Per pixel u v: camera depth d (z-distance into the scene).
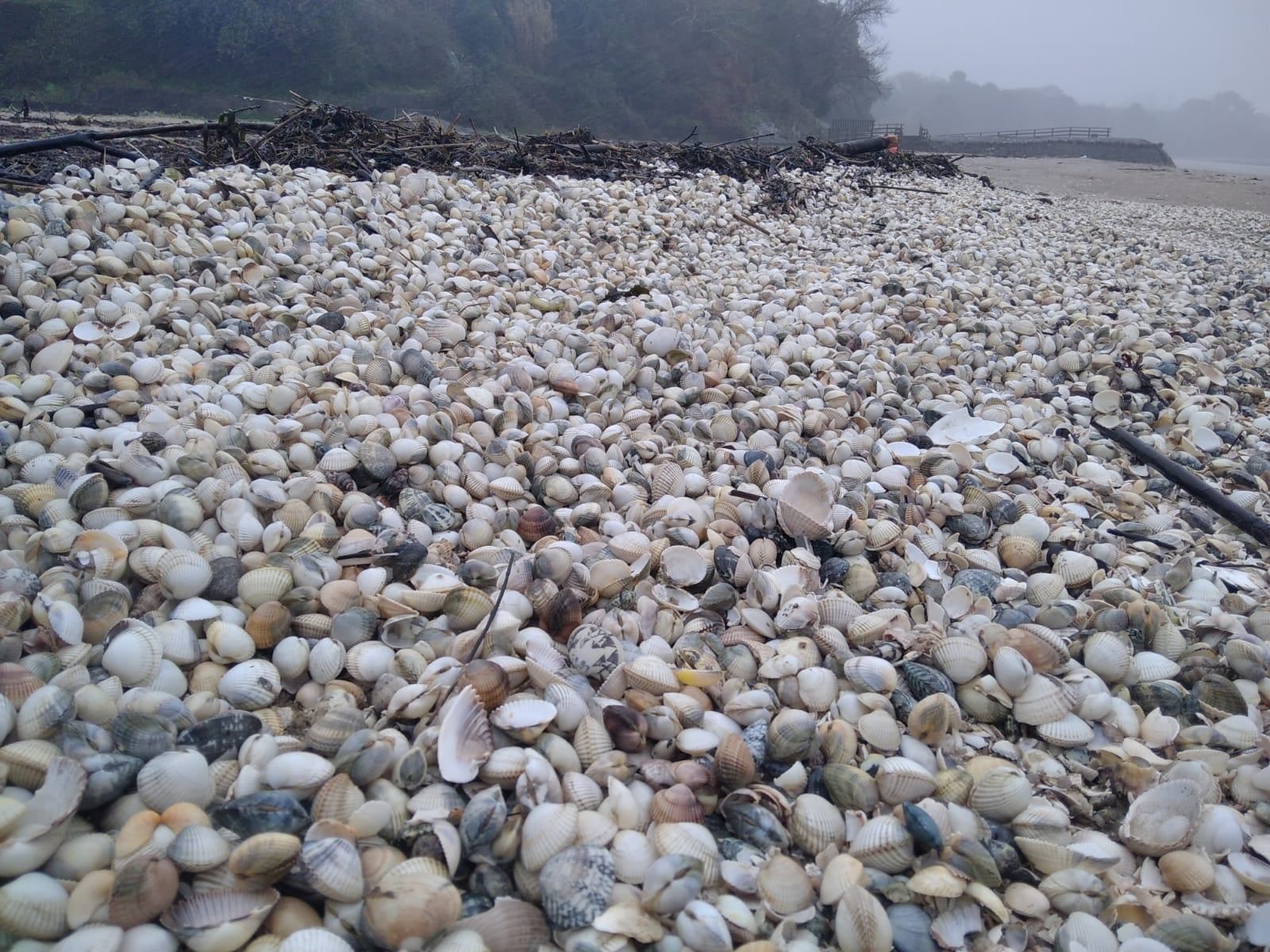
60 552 0.52
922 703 0.49
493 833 0.40
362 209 1.22
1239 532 0.77
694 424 0.82
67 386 0.69
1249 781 0.47
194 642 0.48
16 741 0.40
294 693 0.49
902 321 1.21
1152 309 1.37
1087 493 0.79
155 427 0.64
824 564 0.63
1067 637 0.57
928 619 0.58
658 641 0.53
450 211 1.36
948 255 1.65
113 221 0.97
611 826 0.41
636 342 0.97
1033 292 1.43
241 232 1.04
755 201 1.96
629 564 0.60
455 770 0.42
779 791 0.45
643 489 0.70
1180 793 0.44
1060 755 0.50
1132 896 0.42
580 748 0.45
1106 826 0.46
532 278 1.19
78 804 0.37
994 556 0.67
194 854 0.36
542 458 0.70
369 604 0.53
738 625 0.57
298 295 0.95
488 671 0.46
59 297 0.83
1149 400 1.03
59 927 0.35
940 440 0.87
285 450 0.67
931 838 0.41
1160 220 2.63
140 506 0.57
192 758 0.40
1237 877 0.43
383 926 0.35
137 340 0.80
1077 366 1.08
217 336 0.82
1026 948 0.41
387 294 1.02
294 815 0.39
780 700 0.50
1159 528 0.74
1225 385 1.09
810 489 0.65
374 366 0.80
